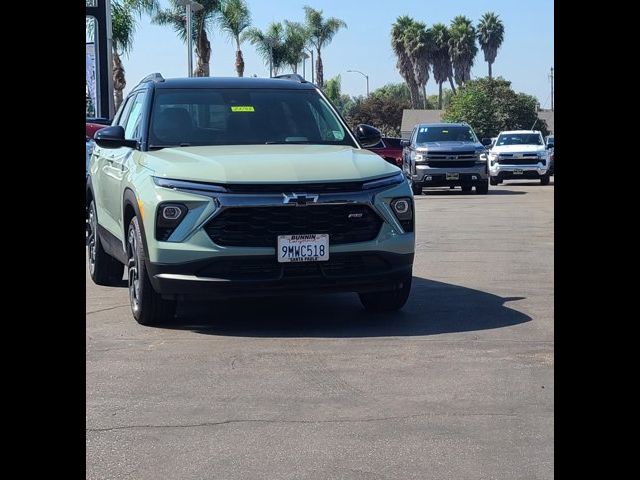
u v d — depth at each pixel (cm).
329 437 447
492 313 733
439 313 736
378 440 442
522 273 955
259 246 648
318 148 750
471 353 602
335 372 561
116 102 4319
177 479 397
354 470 405
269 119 795
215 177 651
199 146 756
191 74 3691
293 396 513
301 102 819
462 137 2506
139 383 540
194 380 547
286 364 581
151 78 836
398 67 9281
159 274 655
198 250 643
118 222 778
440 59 9281
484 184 2427
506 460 413
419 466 408
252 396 514
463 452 424
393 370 563
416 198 2281
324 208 656
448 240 1273
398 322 703
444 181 2409
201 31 4712
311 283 657
